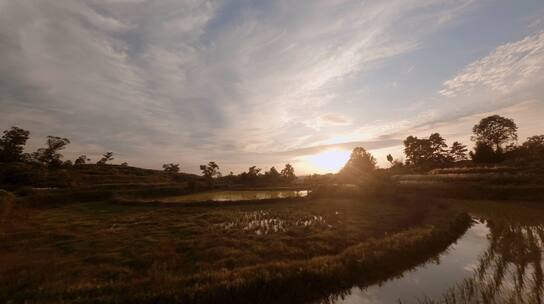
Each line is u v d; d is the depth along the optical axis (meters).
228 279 10.34
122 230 22.17
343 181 53.06
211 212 30.91
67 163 99.94
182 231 21.08
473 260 13.08
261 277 10.19
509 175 38.62
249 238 18.20
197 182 66.19
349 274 11.13
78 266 13.65
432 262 13.07
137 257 14.78
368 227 20.30
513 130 82.94
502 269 11.57
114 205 40.94
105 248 16.89
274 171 94.94
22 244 18.22
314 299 9.82
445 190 36.56
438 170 59.72
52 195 45.47
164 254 15.01
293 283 10.15
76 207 39.91
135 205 40.09
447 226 17.73
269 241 17.08
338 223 21.77
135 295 9.16
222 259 13.96
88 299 9.04
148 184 67.31
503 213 23.58
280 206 33.75
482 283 10.32
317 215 26.19
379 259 12.25
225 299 9.24
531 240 15.50
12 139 95.94
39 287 10.62
